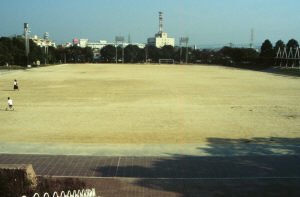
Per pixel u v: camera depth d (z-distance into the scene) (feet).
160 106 121.08
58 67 442.91
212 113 107.65
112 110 111.55
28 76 263.70
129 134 78.43
